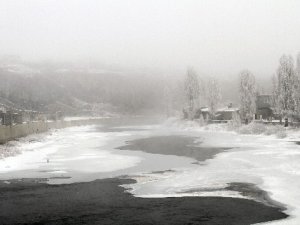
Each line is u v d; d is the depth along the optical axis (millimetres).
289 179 23891
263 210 17547
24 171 28875
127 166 30859
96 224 16125
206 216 16844
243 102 74125
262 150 39375
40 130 65438
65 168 30094
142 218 16750
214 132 69750
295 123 60406
